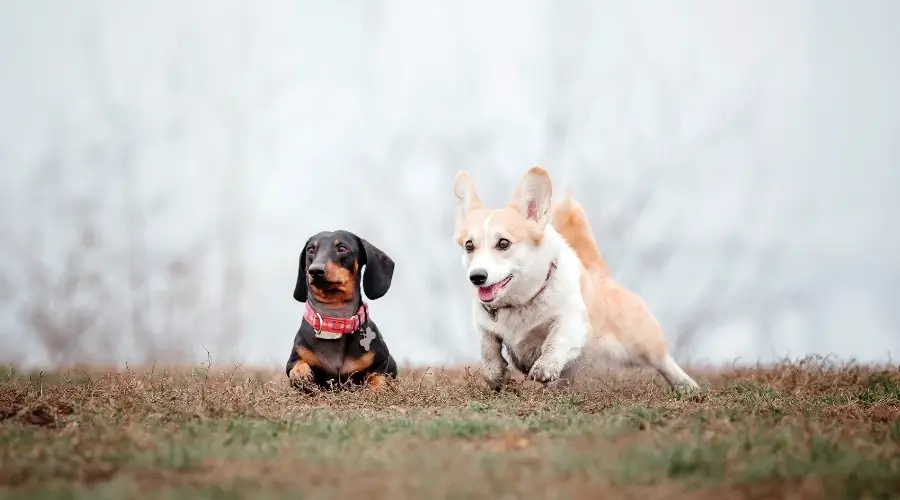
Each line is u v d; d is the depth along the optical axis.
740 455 5.43
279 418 7.25
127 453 5.64
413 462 5.31
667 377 10.48
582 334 9.45
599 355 10.27
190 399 7.73
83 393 7.99
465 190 9.73
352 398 8.57
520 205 9.38
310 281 9.45
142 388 8.24
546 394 8.45
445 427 6.42
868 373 10.73
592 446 5.79
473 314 9.73
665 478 4.98
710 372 12.45
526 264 9.17
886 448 5.70
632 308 10.41
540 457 5.43
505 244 9.09
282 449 5.79
